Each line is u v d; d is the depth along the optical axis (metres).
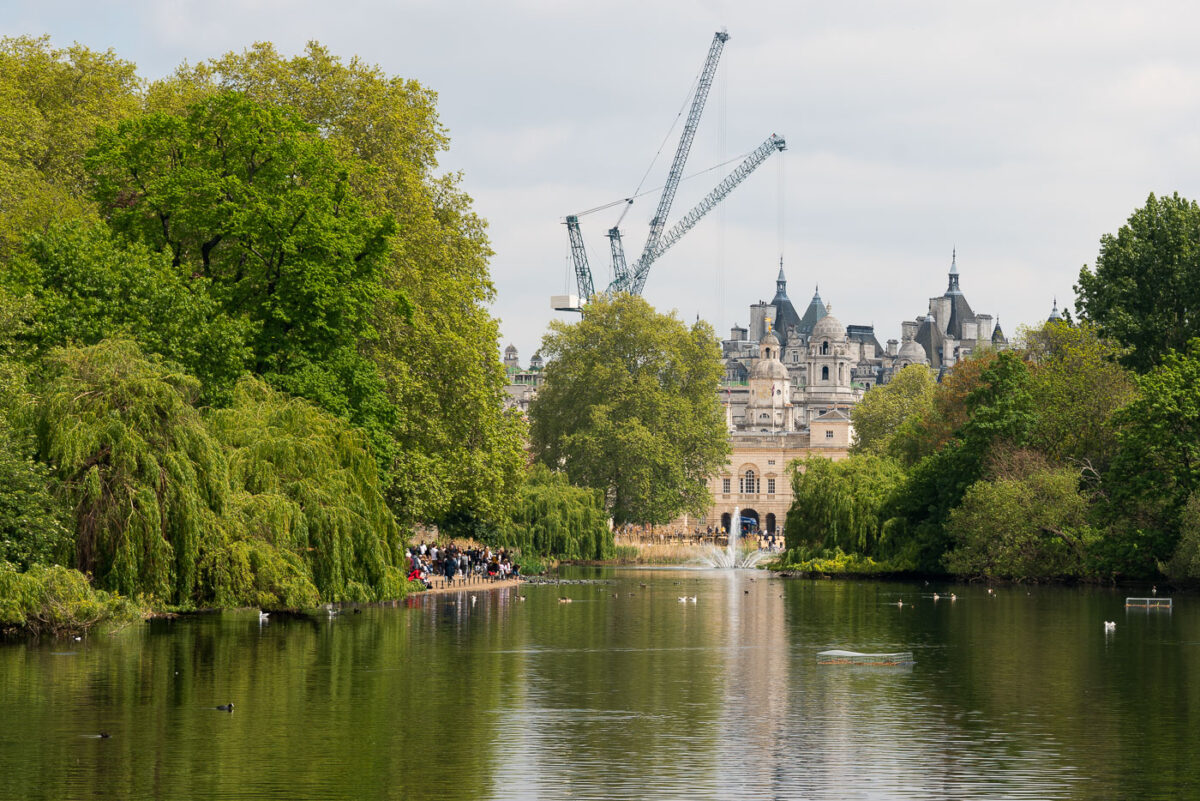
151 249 61.91
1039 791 27.19
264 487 54.12
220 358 58.59
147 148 64.69
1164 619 62.97
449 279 82.56
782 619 62.84
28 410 47.25
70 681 37.47
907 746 31.30
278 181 65.31
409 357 79.38
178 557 48.41
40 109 80.50
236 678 38.75
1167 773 28.70
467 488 83.38
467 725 33.03
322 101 81.75
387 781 27.42
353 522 56.72
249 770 28.03
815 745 31.34
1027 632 56.47
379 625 55.19
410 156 84.44
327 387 63.16
